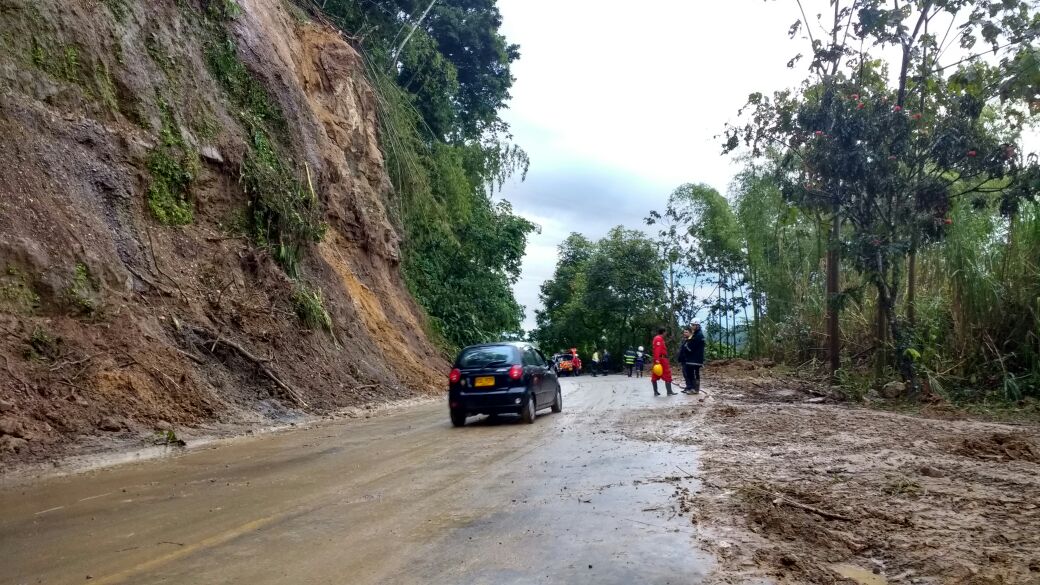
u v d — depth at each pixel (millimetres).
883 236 16156
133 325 11203
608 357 45344
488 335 33219
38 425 8500
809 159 16797
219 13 17938
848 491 6066
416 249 30953
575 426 11461
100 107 13039
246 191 15977
